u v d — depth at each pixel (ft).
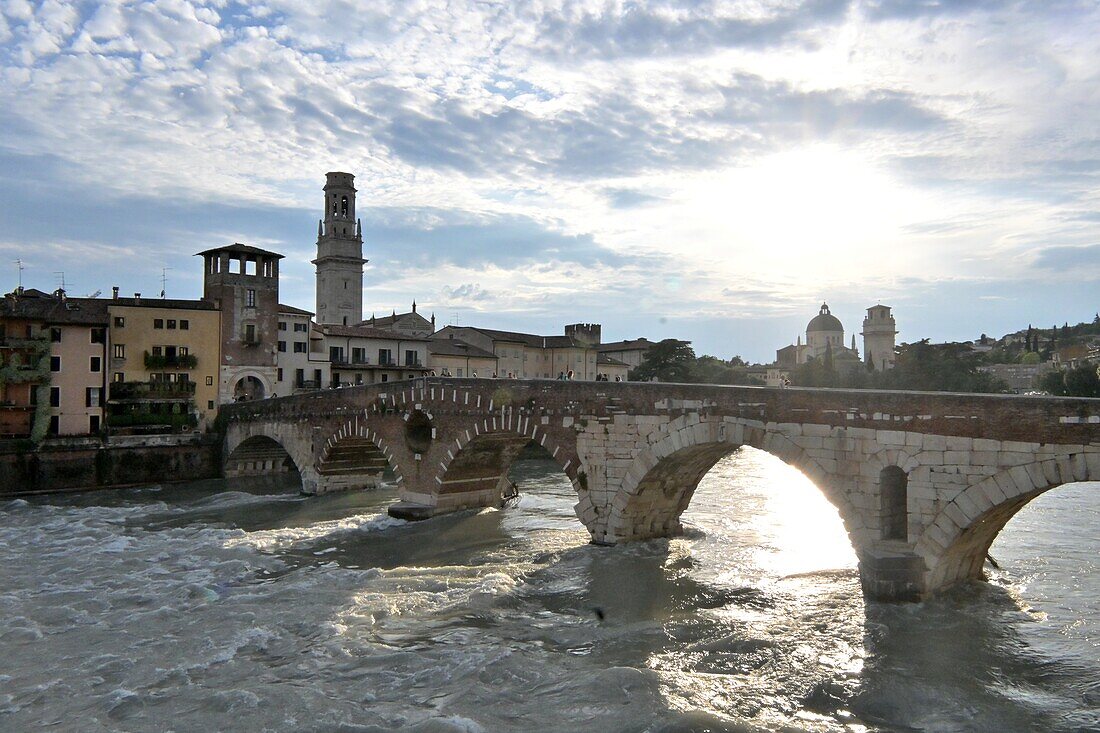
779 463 268.21
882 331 554.87
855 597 106.42
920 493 98.73
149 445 235.40
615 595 111.55
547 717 74.74
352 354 325.01
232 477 246.06
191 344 260.62
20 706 79.15
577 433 139.23
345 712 76.33
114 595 115.34
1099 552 125.18
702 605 106.73
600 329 480.23
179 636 97.76
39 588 119.85
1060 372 358.23
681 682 82.23
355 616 103.65
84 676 86.07
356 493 211.41
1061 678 81.35
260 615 105.19
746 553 132.67
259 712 76.89
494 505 184.03
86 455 224.94
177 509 191.83
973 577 110.73
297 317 302.45
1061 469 87.25
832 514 168.04
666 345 389.39
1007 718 74.02
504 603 108.99
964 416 94.79
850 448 105.09
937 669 83.92
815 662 86.53
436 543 148.15
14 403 224.53
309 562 135.23
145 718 76.23
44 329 230.48
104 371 240.94
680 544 138.41
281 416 221.25
